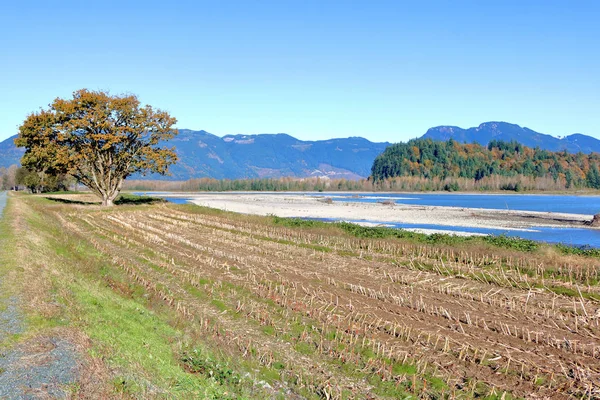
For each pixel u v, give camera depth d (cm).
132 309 1512
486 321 1582
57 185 10294
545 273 2250
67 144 5728
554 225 5278
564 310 1712
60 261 2027
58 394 772
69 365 882
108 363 930
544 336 1439
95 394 788
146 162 5994
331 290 1975
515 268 2356
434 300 1834
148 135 6103
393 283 2114
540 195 16162
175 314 1588
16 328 1052
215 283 2061
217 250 2895
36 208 4881
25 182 9725
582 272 2216
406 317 1616
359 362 1249
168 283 2078
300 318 1598
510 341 1397
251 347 1346
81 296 1434
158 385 906
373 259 2669
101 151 5822
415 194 17062
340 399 1063
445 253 2697
